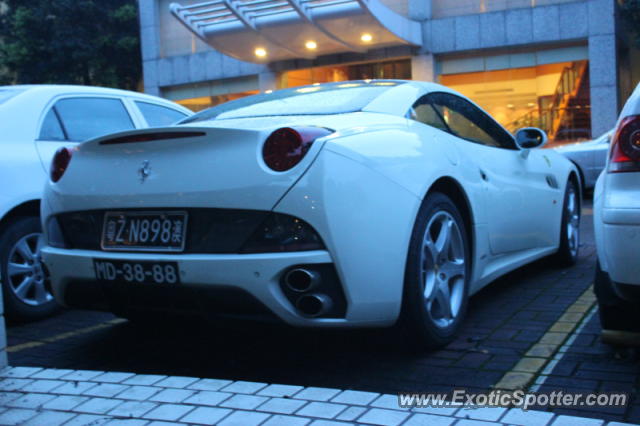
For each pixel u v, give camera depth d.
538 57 18.25
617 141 2.62
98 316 4.44
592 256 5.82
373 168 2.81
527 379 2.78
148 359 3.38
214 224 2.73
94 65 25.39
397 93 3.57
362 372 2.98
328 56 20.30
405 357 3.16
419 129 3.37
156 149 2.90
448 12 19.03
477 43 18.47
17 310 4.18
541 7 17.73
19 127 4.39
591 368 2.88
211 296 2.76
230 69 22.05
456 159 3.51
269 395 2.44
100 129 4.95
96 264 2.98
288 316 2.68
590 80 17.38
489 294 4.47
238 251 2.68
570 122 18.22
